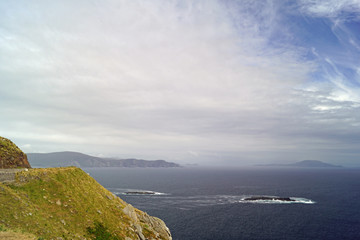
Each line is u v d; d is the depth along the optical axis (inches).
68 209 1653.5
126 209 2268.7
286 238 3759.8
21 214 1279.5
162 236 2373.3
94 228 1654.8
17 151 2049.7
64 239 1337.4
